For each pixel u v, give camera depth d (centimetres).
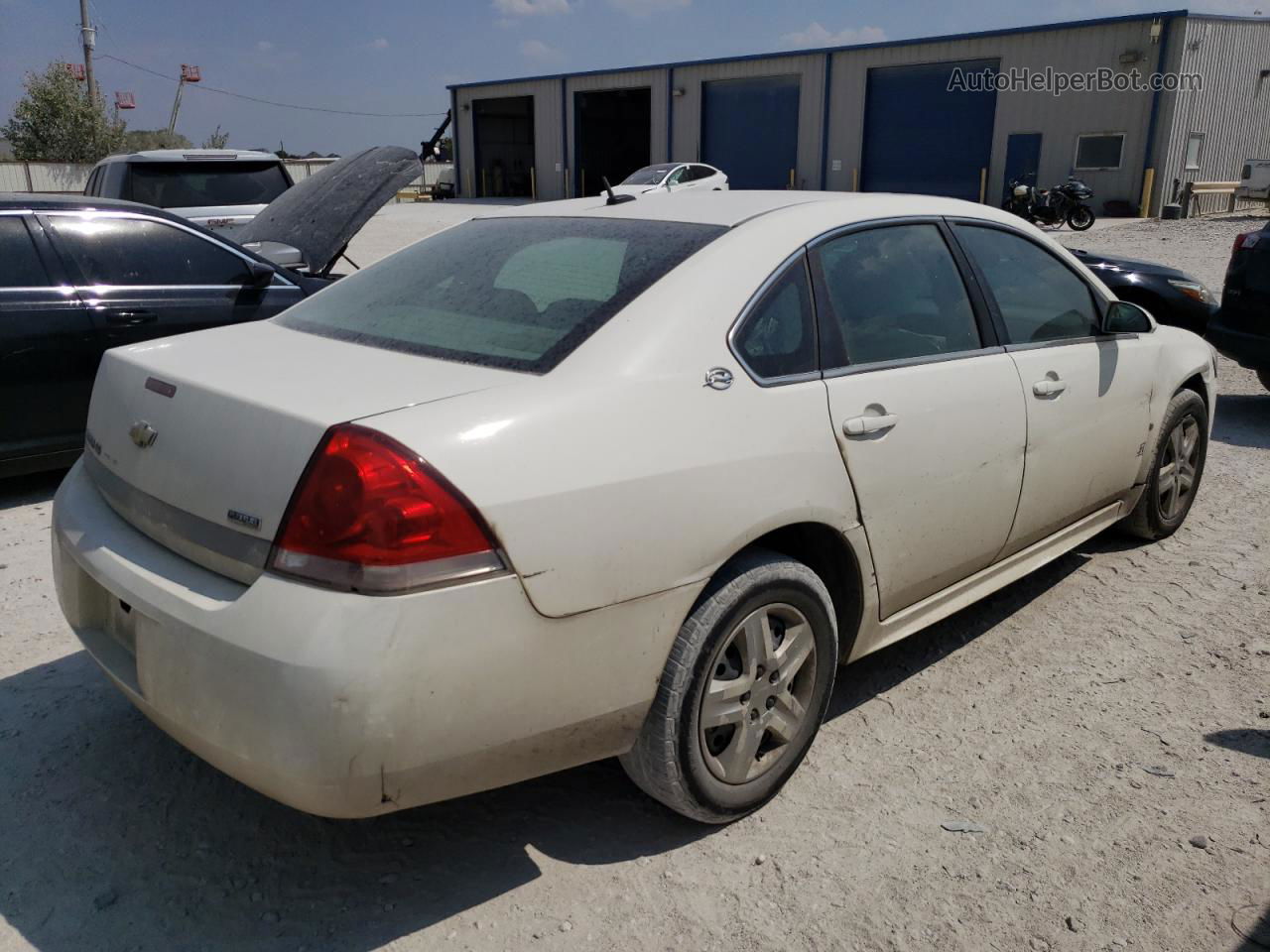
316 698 200
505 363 248
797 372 278
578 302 266
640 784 265
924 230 336
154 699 230
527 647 219
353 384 238
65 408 543
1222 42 2477
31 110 4344
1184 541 485
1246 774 301
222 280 600
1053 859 264
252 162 1098
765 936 238
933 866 262
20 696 339
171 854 265
